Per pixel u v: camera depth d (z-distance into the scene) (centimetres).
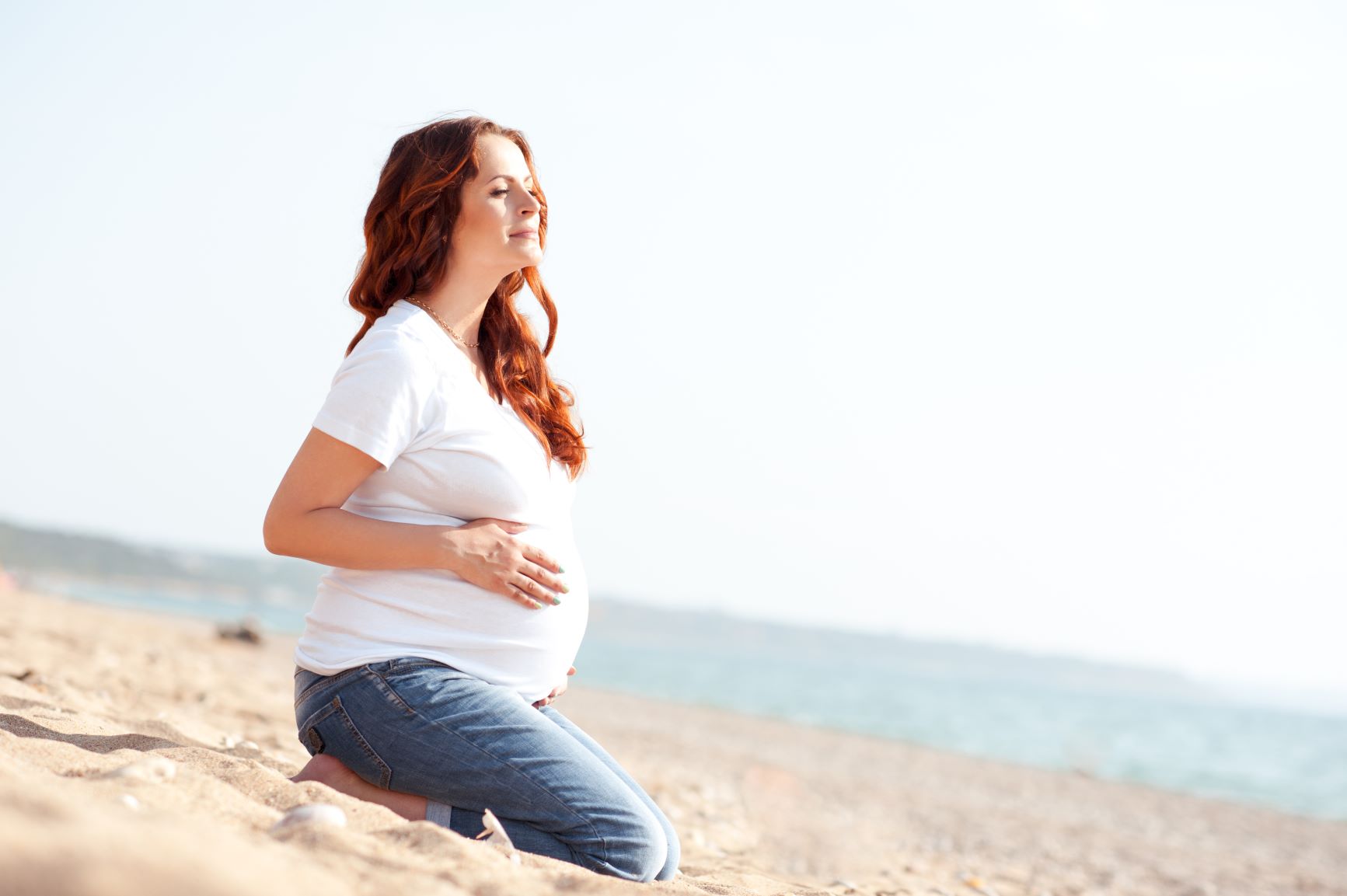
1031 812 1012
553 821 231
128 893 114
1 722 262
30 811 135
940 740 2380
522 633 244
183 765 235
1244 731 4119
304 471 229
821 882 412
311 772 241
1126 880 650
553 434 261
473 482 239
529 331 264
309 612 248
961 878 533
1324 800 1773
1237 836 1019
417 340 238
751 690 3838
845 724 2573
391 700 231
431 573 237
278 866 146
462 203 249
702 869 340
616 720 1435
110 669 675
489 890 174
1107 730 3428
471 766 230
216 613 5109
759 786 890
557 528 253
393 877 167
